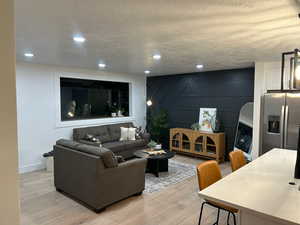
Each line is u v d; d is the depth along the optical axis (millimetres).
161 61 4406
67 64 4812
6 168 952
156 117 6602
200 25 2213
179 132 6090
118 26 2250
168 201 3328
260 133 4531
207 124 5812
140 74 6840
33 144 4734
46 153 4785
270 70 4453
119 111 6648
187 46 3100
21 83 4496
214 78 5816
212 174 2225
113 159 3057
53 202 3264
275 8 1791
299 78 2242
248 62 4516
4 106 936
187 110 6398
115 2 1689
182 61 4375
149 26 2271
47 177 4332
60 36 2625
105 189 2998
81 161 3092
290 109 3887
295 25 2217
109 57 3977
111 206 3158
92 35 2586
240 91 5387
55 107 5066
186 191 3688
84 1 1677
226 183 1809
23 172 4594
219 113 5770
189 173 4570
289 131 3906
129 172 3307
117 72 6281
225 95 5637
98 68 5480
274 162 2453
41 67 4789
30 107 4652
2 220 946
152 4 1731
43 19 2057
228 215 2664
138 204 3225
